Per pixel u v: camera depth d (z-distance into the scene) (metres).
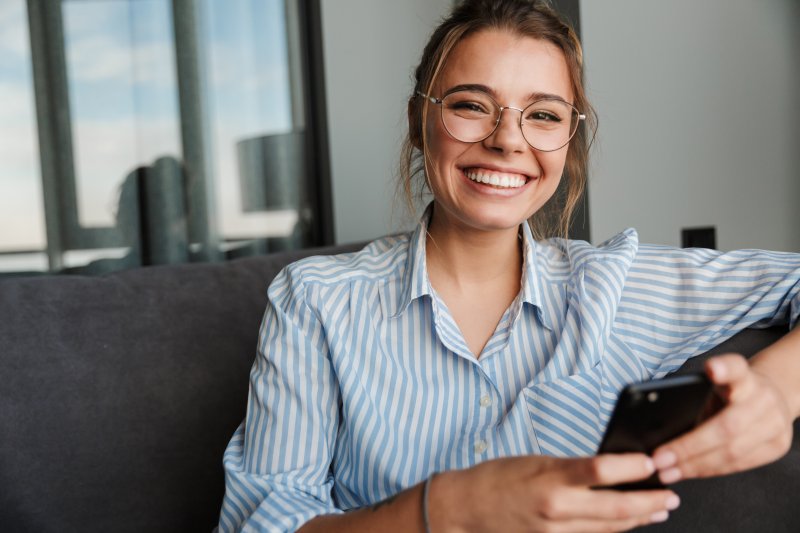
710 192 2.63
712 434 0.77
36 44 2.05
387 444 1.11
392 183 2.66
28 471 1.32
